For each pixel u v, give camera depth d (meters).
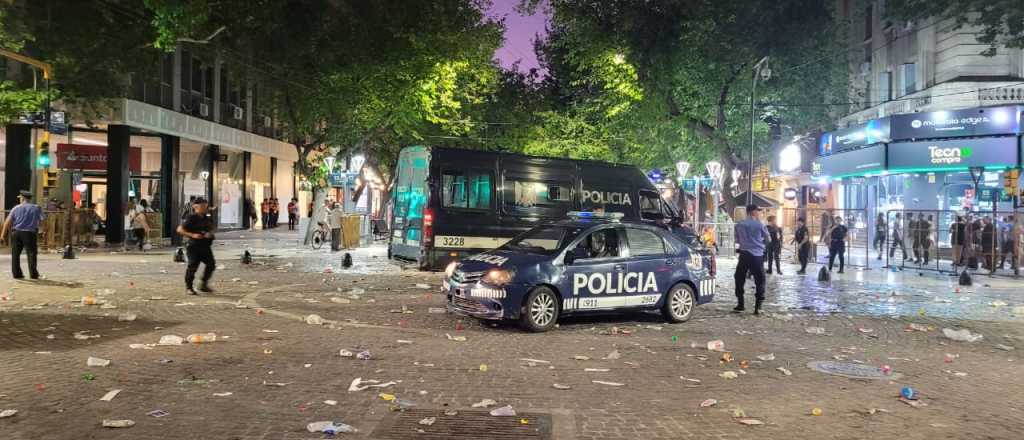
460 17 28.75
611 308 10.76
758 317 12.23
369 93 27.14
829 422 5.96
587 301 10.56
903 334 10.62
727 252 27.88
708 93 28.22
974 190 27.11
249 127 41.78
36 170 28.81
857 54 39.31
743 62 26.94
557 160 18.84
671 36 27.19
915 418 6.13
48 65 21.94
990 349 9.51
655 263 11.20
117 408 5.92
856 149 30.28
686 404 6.46
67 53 23.03
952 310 13.37
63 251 23.39
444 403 6.30
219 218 39.22
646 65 27.67
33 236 15.47
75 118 26.92
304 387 6.74
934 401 6.75
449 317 11.31
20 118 22.95
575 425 5.74
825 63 29.50
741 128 29.41
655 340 9.73
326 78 26.50
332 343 8.90
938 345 9.78
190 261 13.46
